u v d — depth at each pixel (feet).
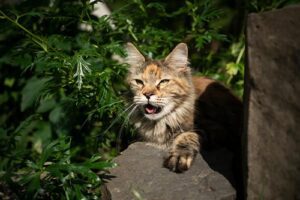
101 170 2.61
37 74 3.51
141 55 3.02
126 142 3.24
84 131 3.47
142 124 2.98
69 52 3.31
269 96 2.03
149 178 2.48
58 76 3.02
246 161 2.15
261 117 2.06
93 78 2.91
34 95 3.48
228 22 4.58
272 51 2.00
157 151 2.79
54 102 3.44
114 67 3.18
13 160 2.86
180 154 2.57
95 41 3.28
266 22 2.01
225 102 3.05
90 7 3.46
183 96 2.92
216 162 2.57
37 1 3.48
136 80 2.97
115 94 3.10
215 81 3.24
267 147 2.06
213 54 3.92
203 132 2.83
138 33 3.49
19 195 2.54
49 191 2.46
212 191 2.31
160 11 3.84
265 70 2.03
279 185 2.04
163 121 2.91
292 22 1.94
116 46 3.11
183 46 2.94
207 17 3.50
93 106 3.03
